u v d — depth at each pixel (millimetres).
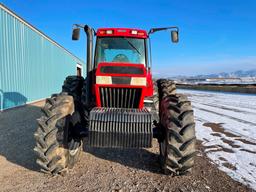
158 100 4711
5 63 8859
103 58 4062
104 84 3275
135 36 4031
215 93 20609
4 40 8758
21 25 10297
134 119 2916
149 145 2908
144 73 3311
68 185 2955
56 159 3053
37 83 12461
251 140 5105
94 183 3025
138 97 3324
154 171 3443
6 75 8945
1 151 4203
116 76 3277
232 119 7617
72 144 3471
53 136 3049
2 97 8664
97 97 3336
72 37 4133
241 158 3994
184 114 3068
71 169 3463
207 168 3557
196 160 3889
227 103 12484
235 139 5184
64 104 3254
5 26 8812
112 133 2887
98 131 2893
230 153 4254
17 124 6512
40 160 3090
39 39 12727
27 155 4012
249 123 6957
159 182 3084
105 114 2959
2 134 5379
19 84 10141
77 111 3617
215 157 4043
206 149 4480
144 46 4090
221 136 5434
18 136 5238
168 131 3045
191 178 3207
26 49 10906
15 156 3959
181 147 2992
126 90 3309
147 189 2889
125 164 3707
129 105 3367
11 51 9359
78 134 3416
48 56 14367
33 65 11859
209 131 5934
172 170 3127
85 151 4297
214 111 9445
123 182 3068
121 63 3398
